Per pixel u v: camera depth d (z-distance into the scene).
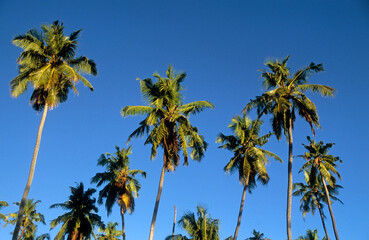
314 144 41.50
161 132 22.98
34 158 20.42
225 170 32.19
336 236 34.38
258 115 27.12
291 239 21.64
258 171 31.75
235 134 32.94
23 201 19.22
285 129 24.09
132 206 36.81
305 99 25.30
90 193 39.00
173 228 39.34
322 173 38.47
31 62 22.08
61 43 23.05
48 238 48.19
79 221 36.91
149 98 24.69
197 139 24.48
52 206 37.53
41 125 21.31
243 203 31.09
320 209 44.97
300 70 26.23
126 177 37.62
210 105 24.77
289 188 23.25
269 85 27.11
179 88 25.36
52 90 21.84
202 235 31.66
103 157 38.44
